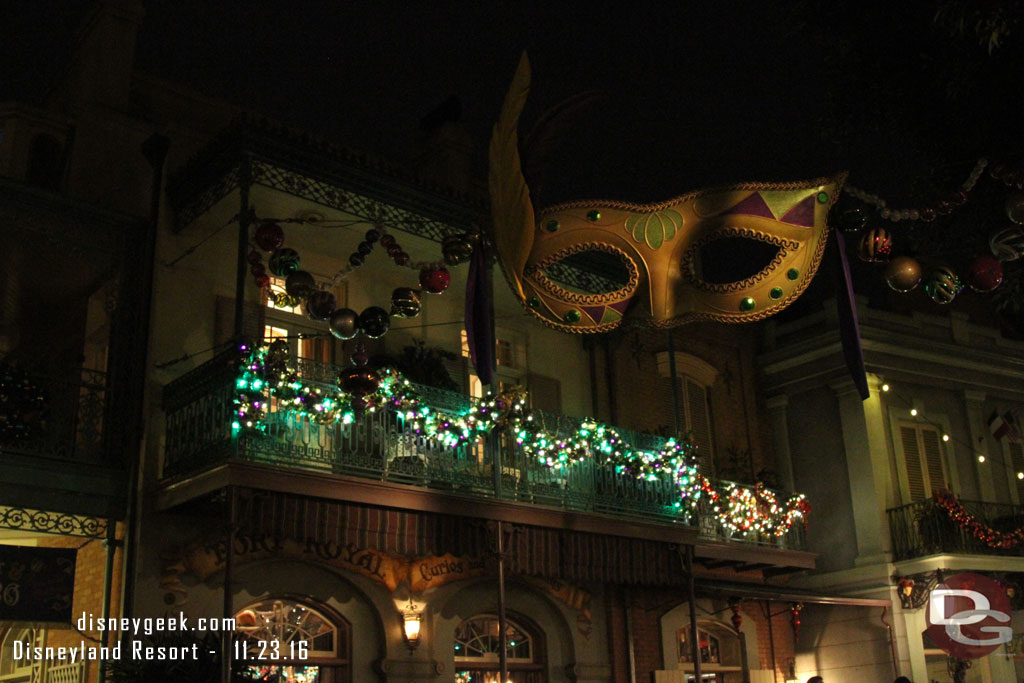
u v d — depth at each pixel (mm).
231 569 9336
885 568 15906
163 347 11227
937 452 17453
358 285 13203
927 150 8336
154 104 12664
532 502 12227
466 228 12344
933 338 17938
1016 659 16688
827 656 16312
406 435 11516
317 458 10500
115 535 10492
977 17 6879
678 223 6082
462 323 14055
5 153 11688
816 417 17344
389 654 11594
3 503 9734
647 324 6086
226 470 9617
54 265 11500
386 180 11758
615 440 13227
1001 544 16297
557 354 15070
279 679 10938
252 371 9984
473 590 12695
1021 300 8156
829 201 6137
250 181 10758
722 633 15688
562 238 6012
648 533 13219
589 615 13734
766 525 15352
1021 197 6391
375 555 11820
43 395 10258
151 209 11414
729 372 17500
